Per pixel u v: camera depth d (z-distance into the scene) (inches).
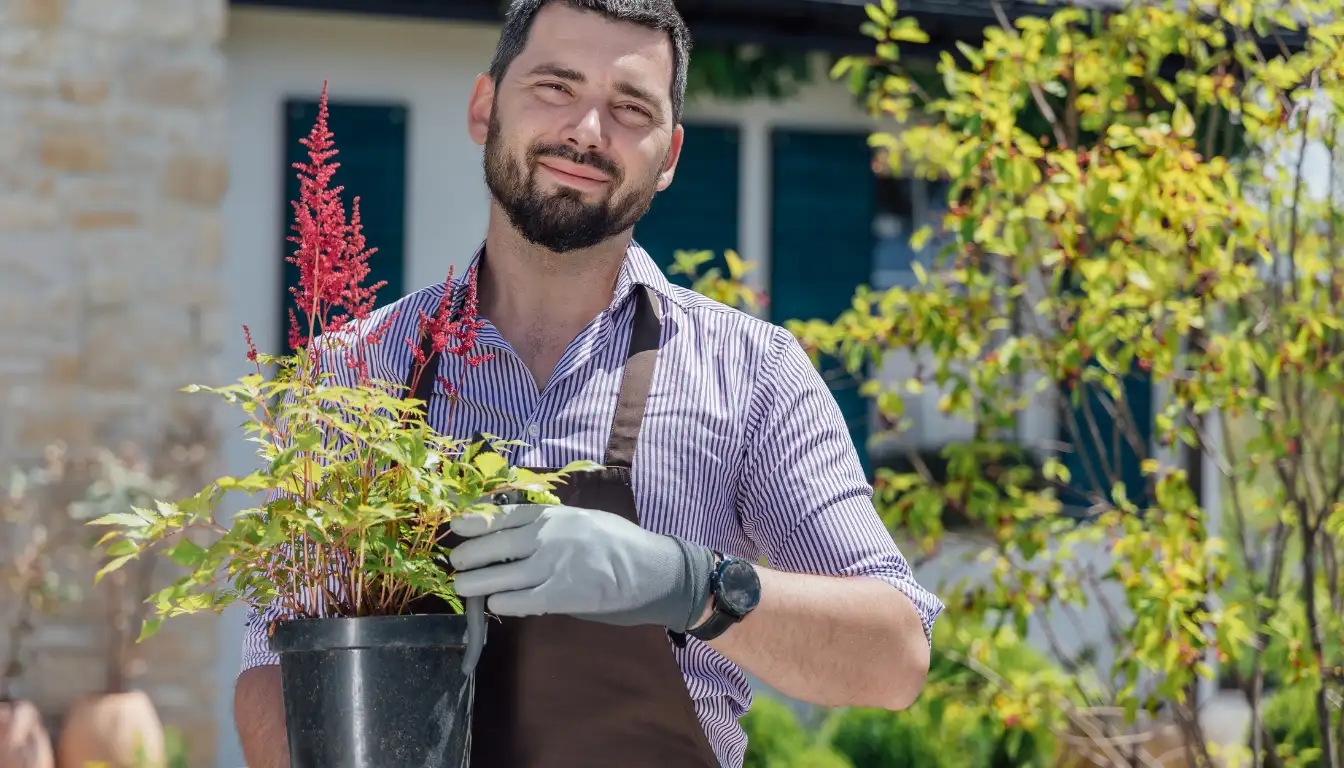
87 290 244.7
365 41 264.7
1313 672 165.0
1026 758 221.9
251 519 64.4
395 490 65.3
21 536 237.3
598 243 80.0
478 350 81.0
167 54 247.8
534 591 64.1
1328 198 174.1
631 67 78.0
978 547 249.0
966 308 185.0
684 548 68.8
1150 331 168.2
